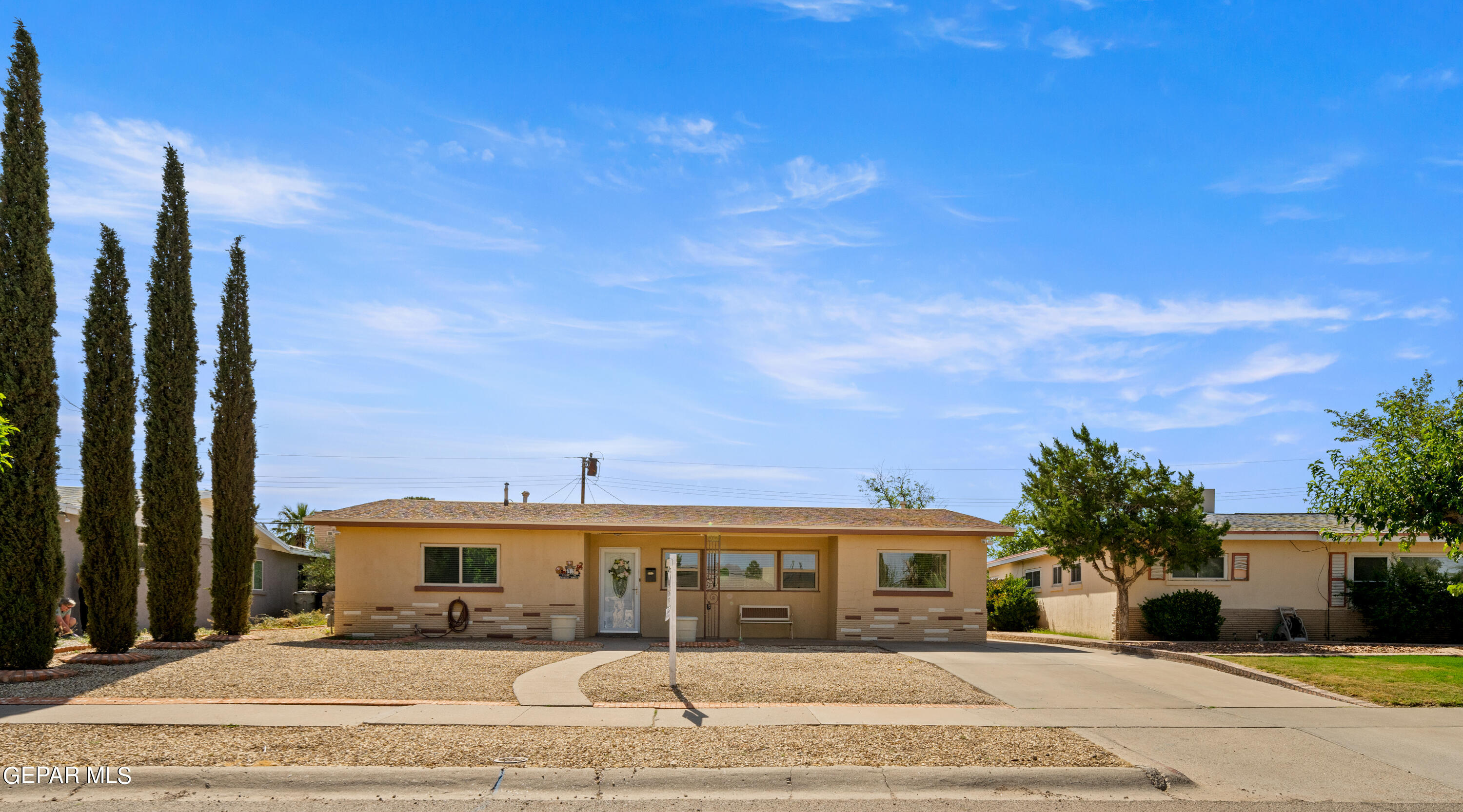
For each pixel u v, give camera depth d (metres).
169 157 18.55
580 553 21.80
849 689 13.16
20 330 14.38
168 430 18.36
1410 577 23.16
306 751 9.17
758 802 8.13
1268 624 23.88
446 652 16.91
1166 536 21.89
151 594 18.20
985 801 8.24
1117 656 18.77
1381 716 11.79
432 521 21.25
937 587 22.44
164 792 8.16
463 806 7.93
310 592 32.31
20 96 14.66
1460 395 16.02
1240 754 9.83
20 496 14.18
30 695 12.20
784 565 23.27
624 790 8.40
